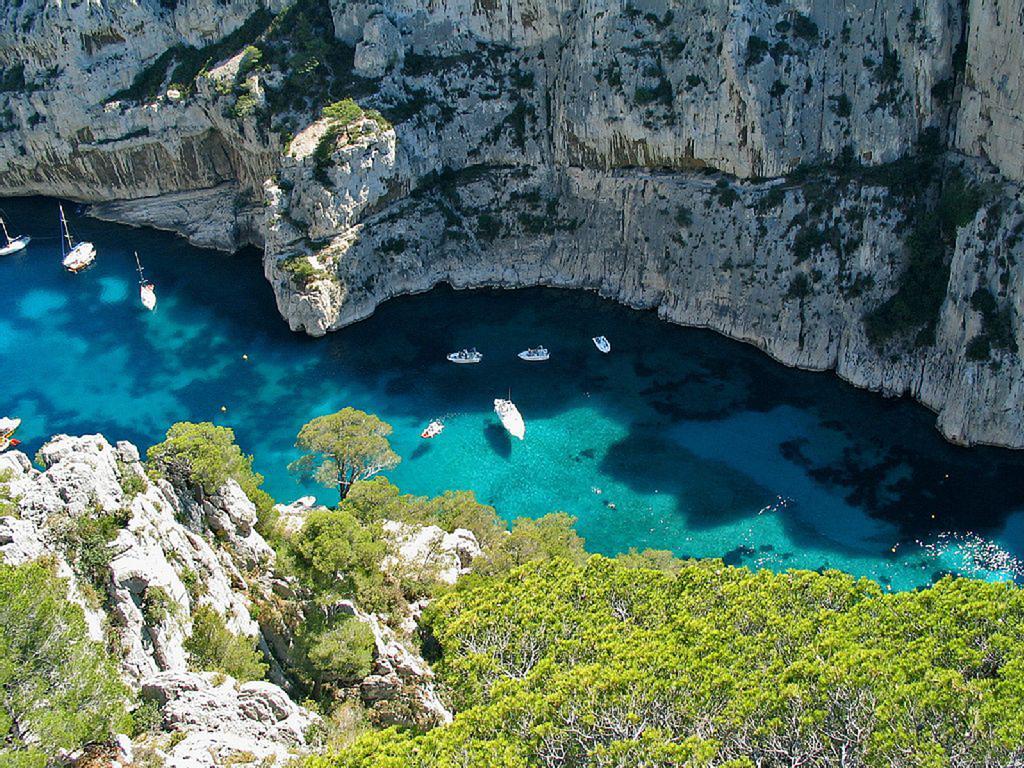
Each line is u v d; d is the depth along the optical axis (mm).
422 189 145875
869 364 119938
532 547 87312
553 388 125500
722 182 130000
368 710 67000
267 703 59625
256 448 117062
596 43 134500
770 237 125250
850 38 122375
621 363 129000
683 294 133625
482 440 118125
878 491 107375
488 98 144750
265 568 77750
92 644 54094
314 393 125875
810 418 118062
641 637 62562
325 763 51812
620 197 138750
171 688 56719
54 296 145625
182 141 156500
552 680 58406
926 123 120562
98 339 136375
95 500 63844
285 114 145250
